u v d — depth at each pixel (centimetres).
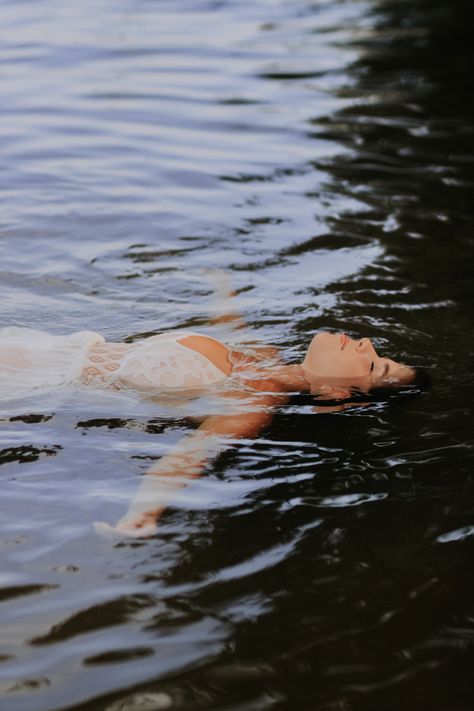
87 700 325
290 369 568
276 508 445
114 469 462
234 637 361
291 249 775
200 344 560
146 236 780
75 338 565
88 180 884
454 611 382
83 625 362
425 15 1620
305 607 380
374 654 357
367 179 932
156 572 395
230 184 904
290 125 1074
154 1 1652
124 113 1077
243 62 1308
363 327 647
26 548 402
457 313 673
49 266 710
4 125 1015
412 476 476
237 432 507
